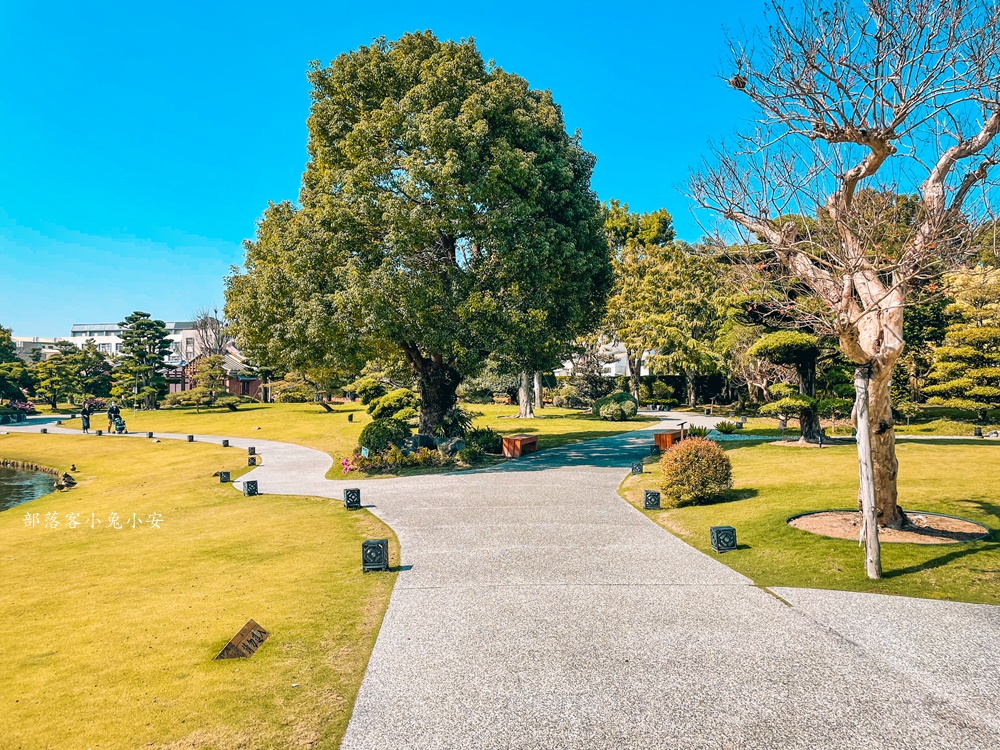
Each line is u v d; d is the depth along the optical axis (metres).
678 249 43.78
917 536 10.39
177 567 10.73
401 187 20.61
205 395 57.78
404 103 21.14
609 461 22.08
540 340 22.14
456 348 20.72
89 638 7.63
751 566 9.60
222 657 6.88
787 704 5.61
